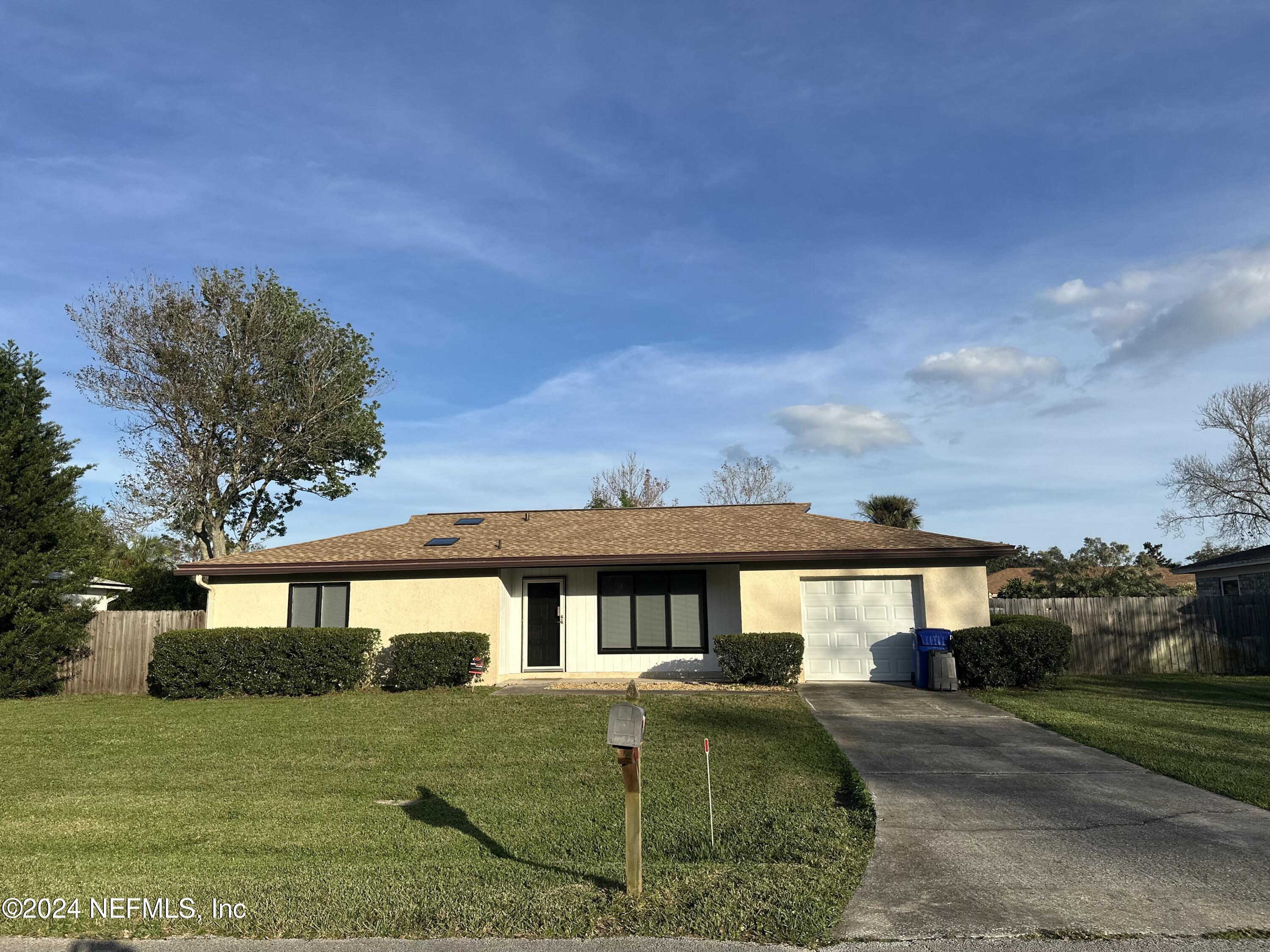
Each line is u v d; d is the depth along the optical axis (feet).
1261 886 17.94
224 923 17.08
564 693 50.39
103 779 31.89
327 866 21.33
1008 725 38.91
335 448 109.09
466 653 54.24
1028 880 18.56
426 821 25.55
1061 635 50.70
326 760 34.30
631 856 17.92
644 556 58.13
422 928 16.65
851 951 15.17
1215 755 31.53
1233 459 113.19
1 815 26.94
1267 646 63.36
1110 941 15.29
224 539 102.32
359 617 60.29
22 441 61.31
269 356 98.17
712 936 15.97
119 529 100.32
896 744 34.78
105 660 61.93
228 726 42.34
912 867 19.58
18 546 60.13
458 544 64.23
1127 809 24.44
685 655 61.31
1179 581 127.65
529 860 21.45
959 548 54.29
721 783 29.04
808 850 21.02
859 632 55.72
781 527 64.34
